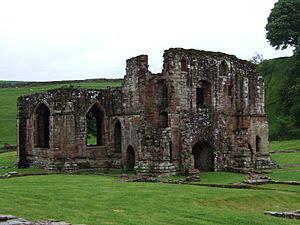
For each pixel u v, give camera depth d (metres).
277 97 99.69
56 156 47.69
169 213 21.59
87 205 23.64
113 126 51.00
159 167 42.84
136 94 47.12
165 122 46.78
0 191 28.67
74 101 48.81
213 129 47.50
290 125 85.62
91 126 71.19
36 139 53.22
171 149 44.44
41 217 20.02
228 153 48.53
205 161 48.16
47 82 125.62
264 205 26.31
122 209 22.62
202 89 48.53
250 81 52.12
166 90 46.91
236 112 49.91
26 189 29.88
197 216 20.88
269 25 100.69
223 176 42.31
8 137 84.31
